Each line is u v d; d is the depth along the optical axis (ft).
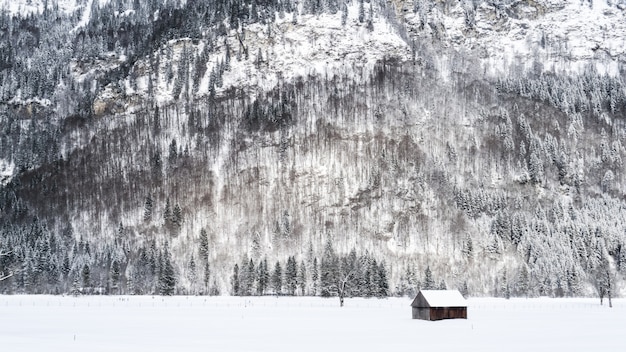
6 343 234.38
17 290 636.89
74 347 222.07
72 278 641.81
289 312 415.23
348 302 526.98
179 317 367.04
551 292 627.87
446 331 287.28
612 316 391.86
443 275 650.43
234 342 240.53
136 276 633.61
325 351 215.31
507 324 327.67
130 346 225.76
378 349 220.84
